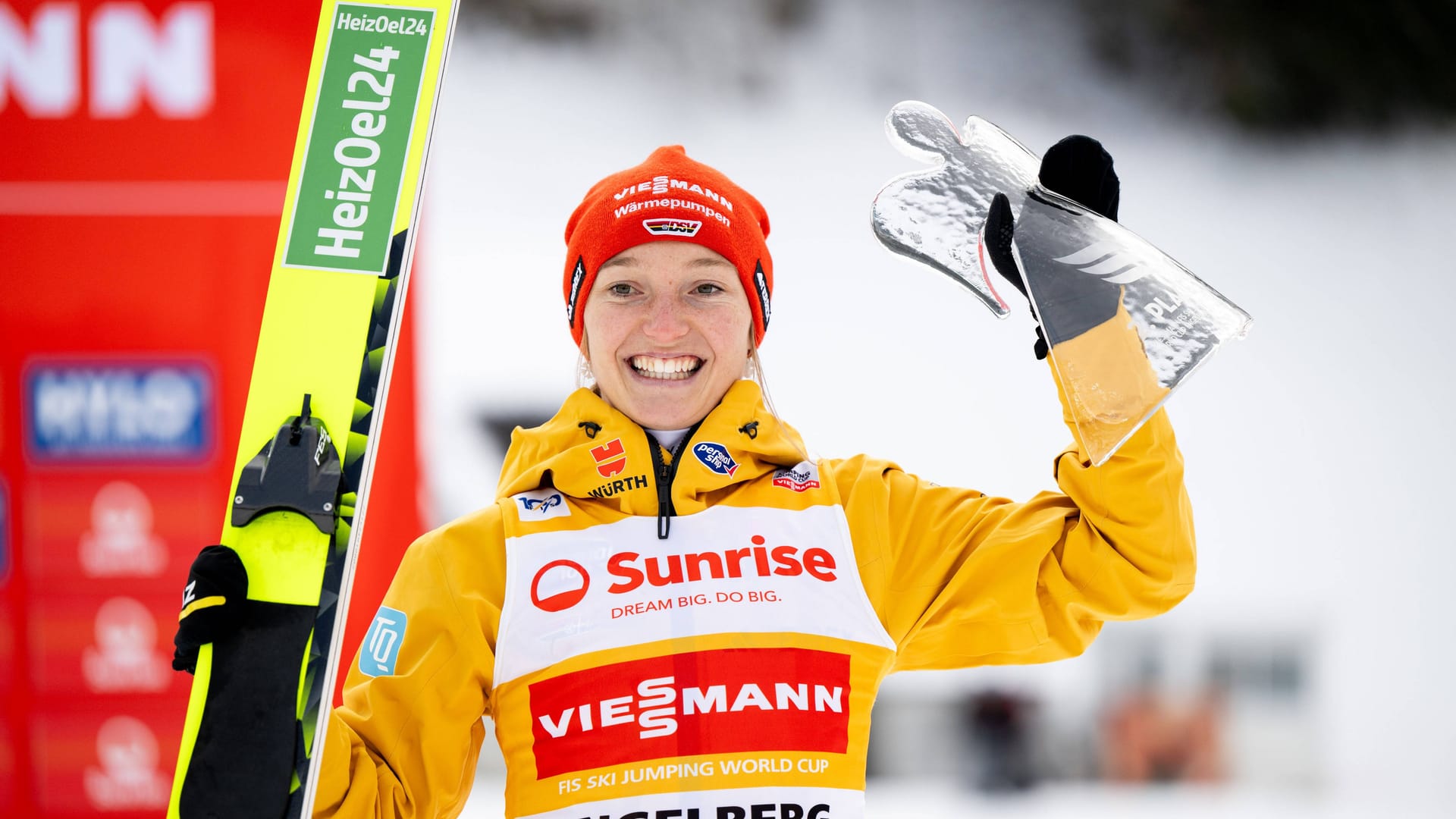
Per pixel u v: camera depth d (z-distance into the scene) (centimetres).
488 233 2142
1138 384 577
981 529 649
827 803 587
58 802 1527
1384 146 2320
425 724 598
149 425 1558
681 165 697
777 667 602
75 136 1557
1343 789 1908
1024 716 1864
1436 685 1991
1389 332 2239
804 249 2170
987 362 2102
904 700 1852
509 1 2198
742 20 2239
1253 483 2125
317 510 620
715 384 672
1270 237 2300
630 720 592
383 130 707
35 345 1551
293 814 577
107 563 1546
